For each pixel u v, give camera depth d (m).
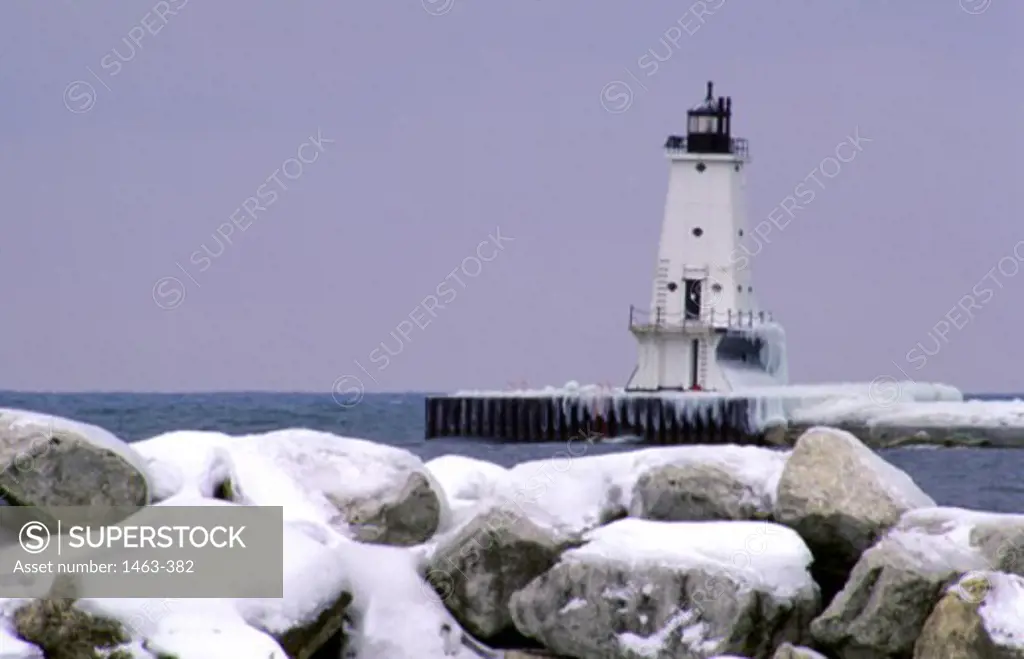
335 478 79.94
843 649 71.06
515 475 81.56
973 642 67.56
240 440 80.69
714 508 78.06
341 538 77.00
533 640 76.25
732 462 79.62
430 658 74.50
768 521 77.31
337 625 73.00
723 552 72.88
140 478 73.56
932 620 69.12
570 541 76.88
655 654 71.25
